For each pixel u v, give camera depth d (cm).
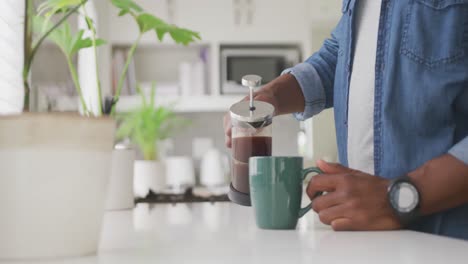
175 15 442
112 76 433
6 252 59
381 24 123
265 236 85
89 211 62
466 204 111
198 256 66
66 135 59
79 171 60
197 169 464
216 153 432
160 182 247
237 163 111
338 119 142
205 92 445
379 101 123
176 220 112
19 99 163
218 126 470
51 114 58
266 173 93
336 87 143
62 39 117
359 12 134
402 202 92
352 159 135
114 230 95
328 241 79
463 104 115
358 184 94
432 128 116
